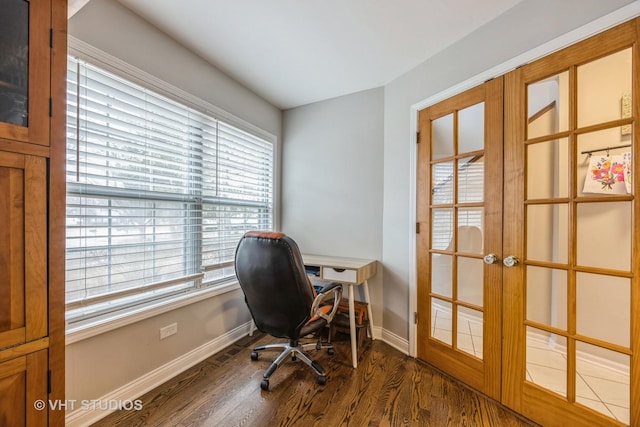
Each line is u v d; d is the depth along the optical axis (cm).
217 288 220
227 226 241
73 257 139
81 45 138
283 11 162
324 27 176
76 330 136
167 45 183
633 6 117
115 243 158
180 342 192
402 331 230
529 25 151
